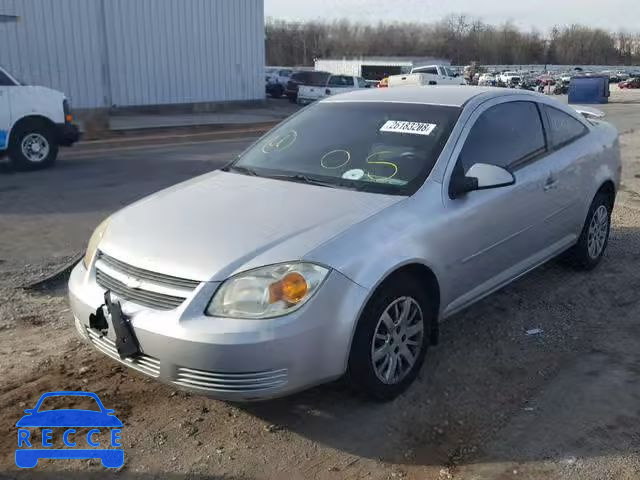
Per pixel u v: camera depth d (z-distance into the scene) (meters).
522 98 4.82
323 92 30.12
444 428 3.37
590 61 116.44
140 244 3.41
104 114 20.03
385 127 4.35
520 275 4.66
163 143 15.61
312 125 4.69
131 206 4.02
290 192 3.85
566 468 3.03
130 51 22.73
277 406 3.56
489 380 3.84
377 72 57.66
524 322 4.65
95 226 7.29
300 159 4.35
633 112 27.81
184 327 3.01
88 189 9.41
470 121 4.24
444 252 3.75
